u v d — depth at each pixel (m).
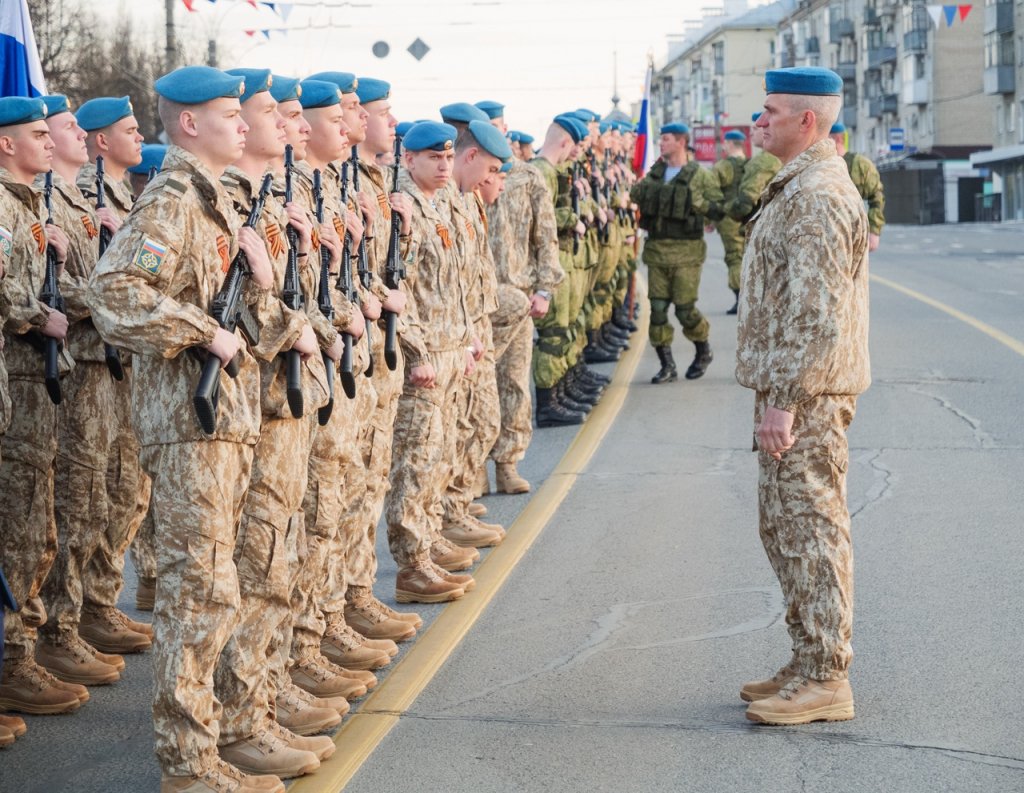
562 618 6.34
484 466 8.91
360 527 5.93
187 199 4.20
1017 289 20.31
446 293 6.69
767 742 4.79
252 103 4.71
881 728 4.88
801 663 4.99
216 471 4.21
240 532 4.52
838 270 4.69
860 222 4.80
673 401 12.12
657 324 13.07
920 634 5.88
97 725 5.21
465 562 7.20
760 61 107.19
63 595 5.68
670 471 9.39
